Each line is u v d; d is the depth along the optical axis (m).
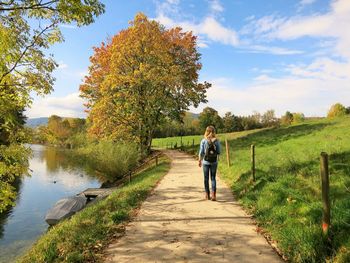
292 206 6.56
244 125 88.12
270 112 96.38
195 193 10.32
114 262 4.85
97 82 34.41
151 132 36.78
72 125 108.25
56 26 7.88
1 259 10.05
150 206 8.55
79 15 7.41
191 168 18.80
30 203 18.81
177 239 5.77
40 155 58.00
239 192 9.77
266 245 5.34
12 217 15.42
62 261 4.98
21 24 7.66
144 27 32.12
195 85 36.81
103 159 25.36
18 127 8.38
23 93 8.16
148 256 5.03
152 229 6.44
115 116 32.41
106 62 33.66
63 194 21.88
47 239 6.39
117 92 31.33
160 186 11.93
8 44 7.48
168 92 34.56
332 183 7.57
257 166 12.63
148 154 36.34
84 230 6.36
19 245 11.39
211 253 5.05
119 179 25.09
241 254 4.98
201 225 6.61
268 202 7.41
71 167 38.44
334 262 4.11
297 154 14.04
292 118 87.19
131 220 7.17
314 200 6.64
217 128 79.12
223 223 6.71
